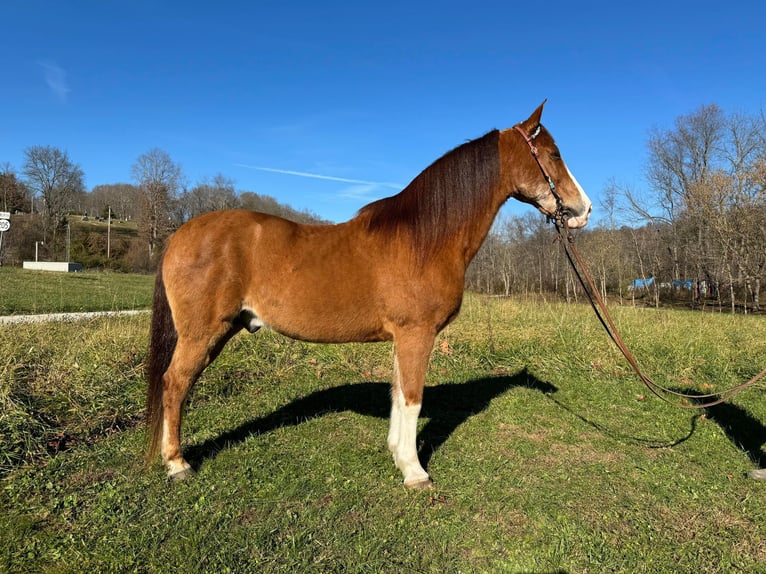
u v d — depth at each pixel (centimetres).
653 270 2645
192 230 292
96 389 441
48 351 536
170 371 290
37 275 2144
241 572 213
